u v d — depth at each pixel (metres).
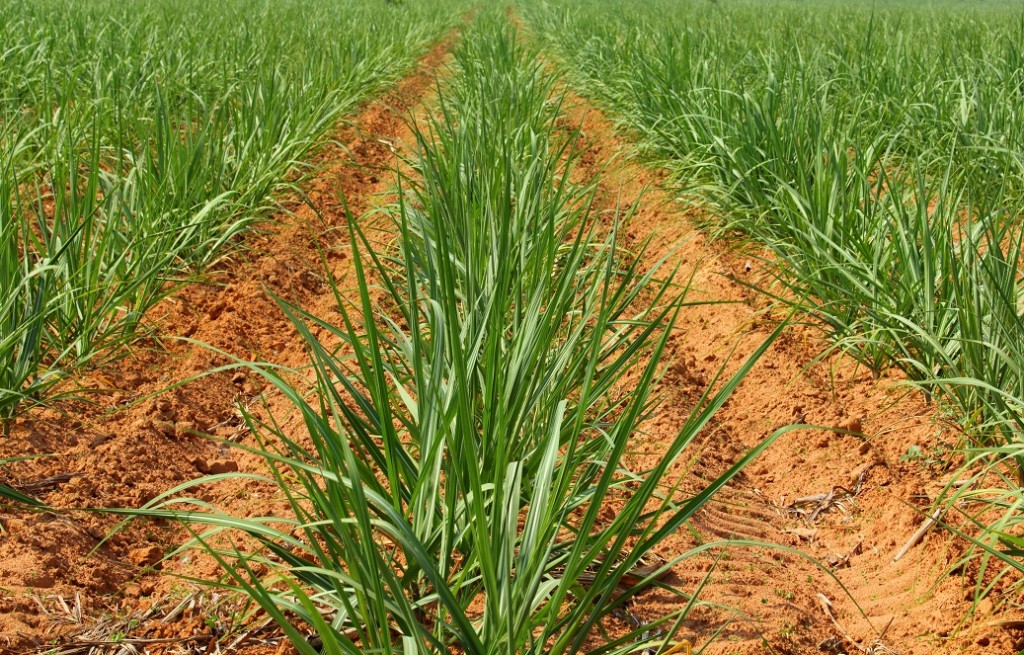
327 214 7.83
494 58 11.68
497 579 2.51
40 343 4.56
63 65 9.32
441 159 5.45
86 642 3.05
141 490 3.98
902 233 4.91
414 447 3.90
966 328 4.05
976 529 3.68
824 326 5.52
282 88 8.99
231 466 4.32
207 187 6.71
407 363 4.06
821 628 3.41
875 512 4.07
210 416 4.80
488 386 2.89
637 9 22.94
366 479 2.96
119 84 7.80
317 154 9.20
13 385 4.14
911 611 3.43
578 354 3.68
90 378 4.71
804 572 3.77
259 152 7.48
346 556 2.76
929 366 4.63
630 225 7.85
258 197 7.14
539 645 2.48
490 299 3.69
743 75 9.02
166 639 3.09
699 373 5.43
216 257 6.48
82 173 6.75
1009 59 9.13
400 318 5.43
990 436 4.01
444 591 2.33
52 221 6.48
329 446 2.64
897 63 9.19
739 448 4.74
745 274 6.54
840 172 5.86
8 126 6.23
